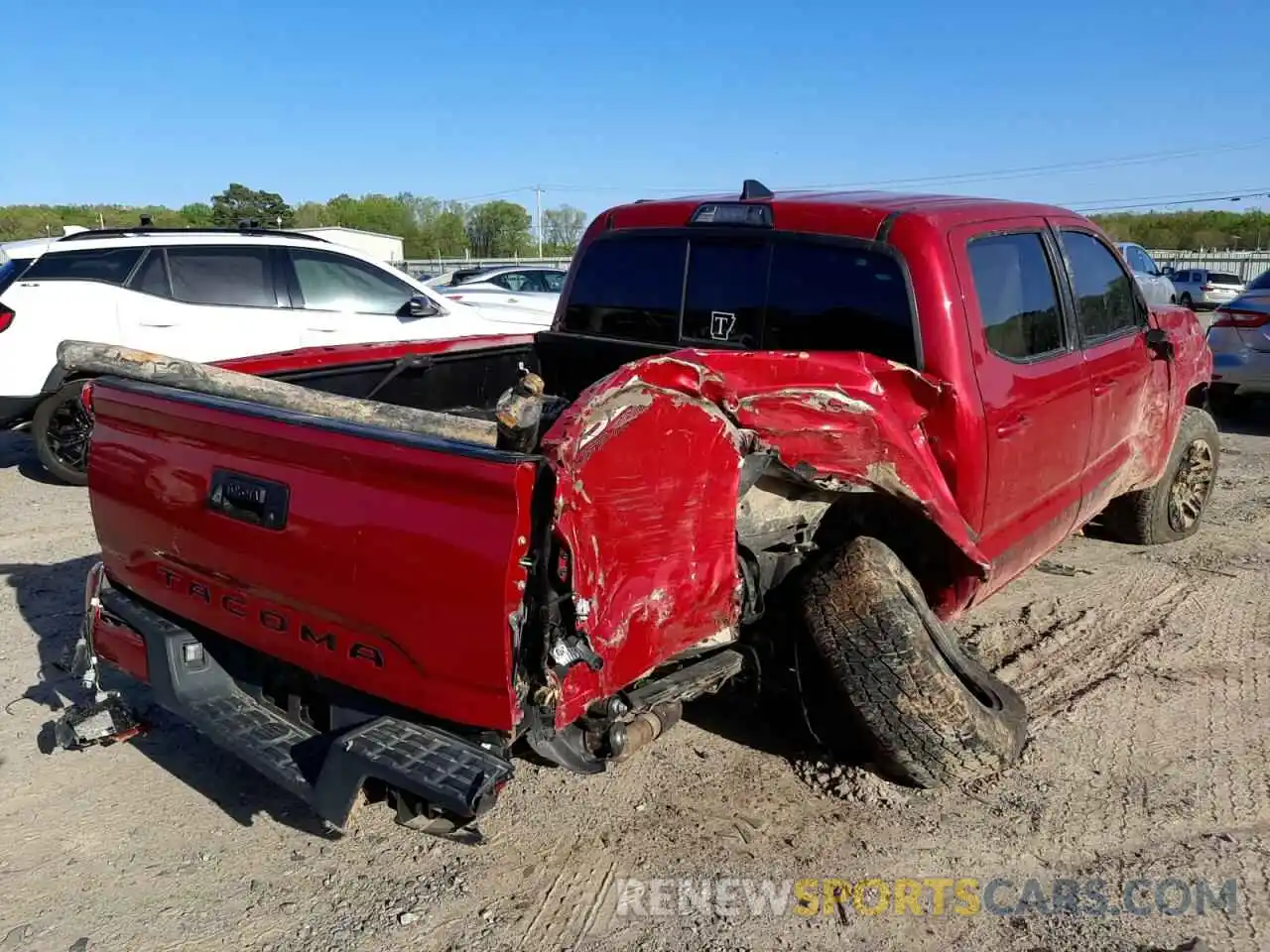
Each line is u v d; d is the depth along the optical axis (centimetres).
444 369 460
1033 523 427
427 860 334
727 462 293
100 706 371
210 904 312
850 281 382
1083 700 433
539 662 252
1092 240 486
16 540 666
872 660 339
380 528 262
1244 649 486
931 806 359
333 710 301
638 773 383
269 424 283
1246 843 337
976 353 371
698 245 431
